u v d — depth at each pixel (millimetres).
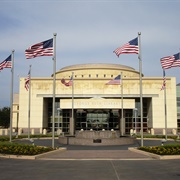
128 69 66812
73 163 16500
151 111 59781
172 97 59375
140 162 16922
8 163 16375
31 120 59594
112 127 59812
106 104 54438
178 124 67000
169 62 28188
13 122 78188
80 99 55062
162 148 20578
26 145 21734
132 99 55938
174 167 14805
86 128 59875
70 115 56969
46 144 31344
